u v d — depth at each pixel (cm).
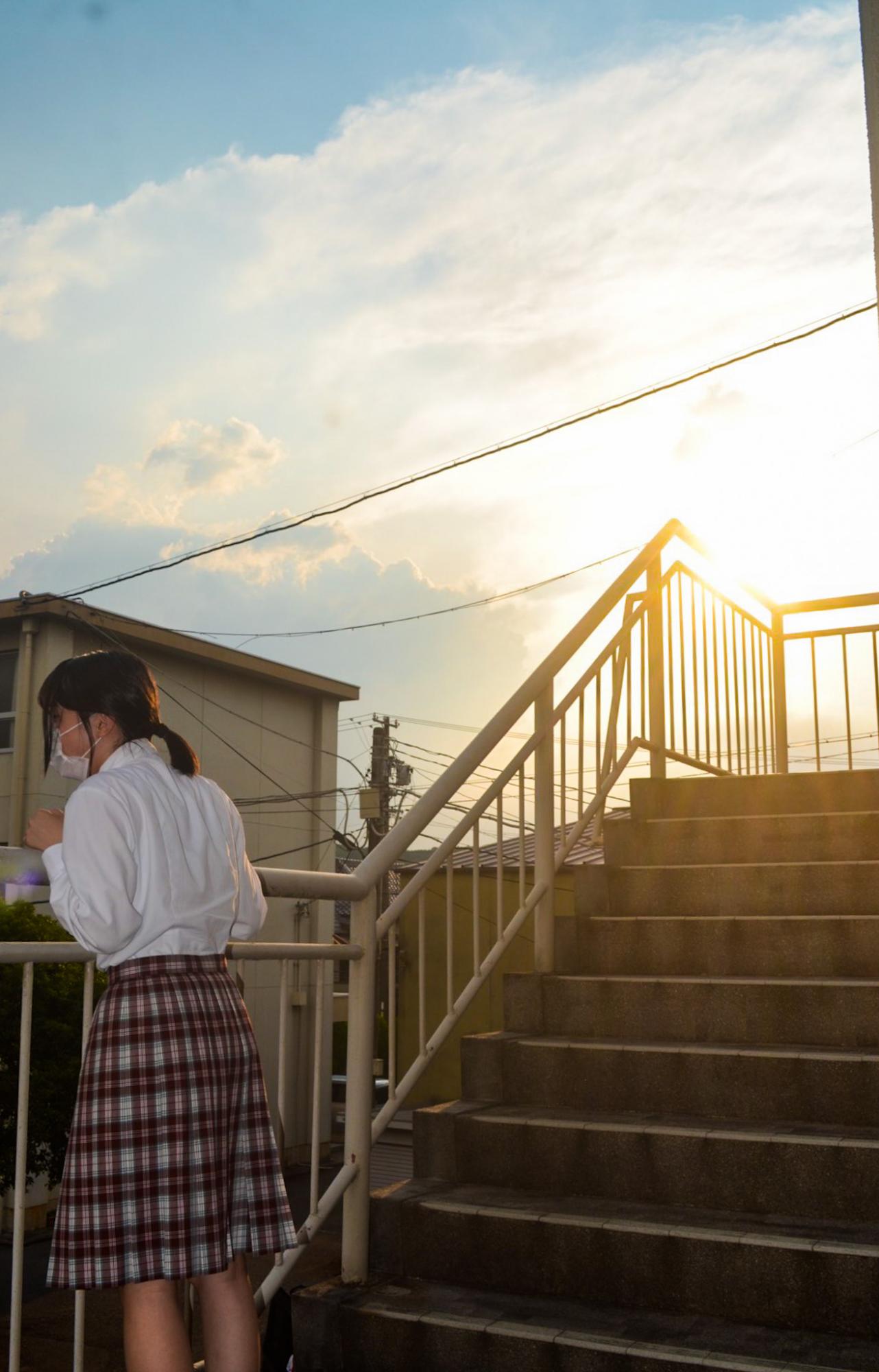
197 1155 167
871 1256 226
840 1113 286
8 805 1452
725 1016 327
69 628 1487
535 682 376
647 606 479
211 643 1667
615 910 397
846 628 582
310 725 1891
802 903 373
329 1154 1578
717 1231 245
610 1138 280
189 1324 208
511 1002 357
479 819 343
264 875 228
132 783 179
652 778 452
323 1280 271
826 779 432
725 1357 213
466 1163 299
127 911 167
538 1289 256
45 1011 981
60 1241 164
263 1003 1619
